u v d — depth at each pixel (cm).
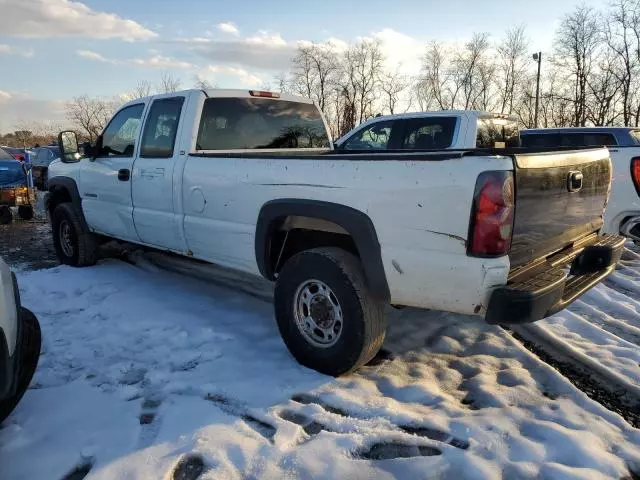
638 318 471
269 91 513
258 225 372
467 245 277
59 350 387
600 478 242
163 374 345
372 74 4241
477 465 248
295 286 347
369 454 263
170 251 490
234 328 423
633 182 631
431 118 725
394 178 300
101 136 565
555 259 336
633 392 335
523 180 282
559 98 3747
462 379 347
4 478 246
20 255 733
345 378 339
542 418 296
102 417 296
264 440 271
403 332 421
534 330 430
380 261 310
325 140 573
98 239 622
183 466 254
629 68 3497
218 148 470
